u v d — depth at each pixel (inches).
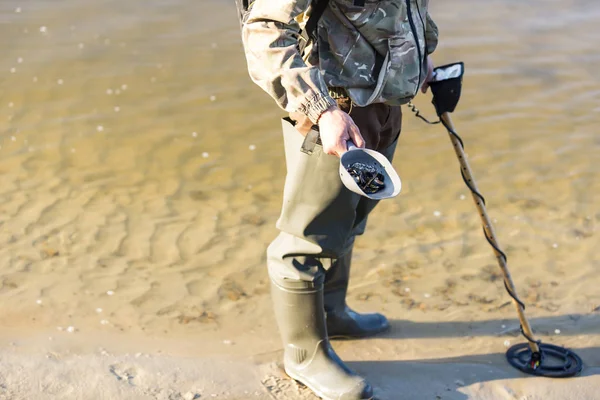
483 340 126.3
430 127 205.8
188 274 146.5
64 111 212.4
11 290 138.7
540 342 121.4
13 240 155.6
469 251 154.9
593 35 262.4
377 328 127.9
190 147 196.5
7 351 118.6
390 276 146.5
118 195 174.6
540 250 154.9
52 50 247.8
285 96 92.0
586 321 131.3
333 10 94.0
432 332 128.8
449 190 178.4
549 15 278.7
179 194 176.2
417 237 160.2
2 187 175.8
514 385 113.4
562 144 197.9
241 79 233.5
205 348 123.4
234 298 139.4
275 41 90.3
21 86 224.2
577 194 176.4
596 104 218.5
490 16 277.0
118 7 284.0
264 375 115.5
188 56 246.4
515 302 114.7
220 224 164.4
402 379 115.0
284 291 109.3
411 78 98.0
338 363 111.1
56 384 110.7
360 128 99.6
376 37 95.0
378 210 170.4
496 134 202.7
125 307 135.3
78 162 188.1
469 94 224.1
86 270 146.4
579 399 110.3
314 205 102.8
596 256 152.4
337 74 95.5
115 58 243.6
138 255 152.4
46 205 169.2
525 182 181.6
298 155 102.2
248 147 197.3
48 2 287.3
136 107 215.8
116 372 114.3
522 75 235.1
